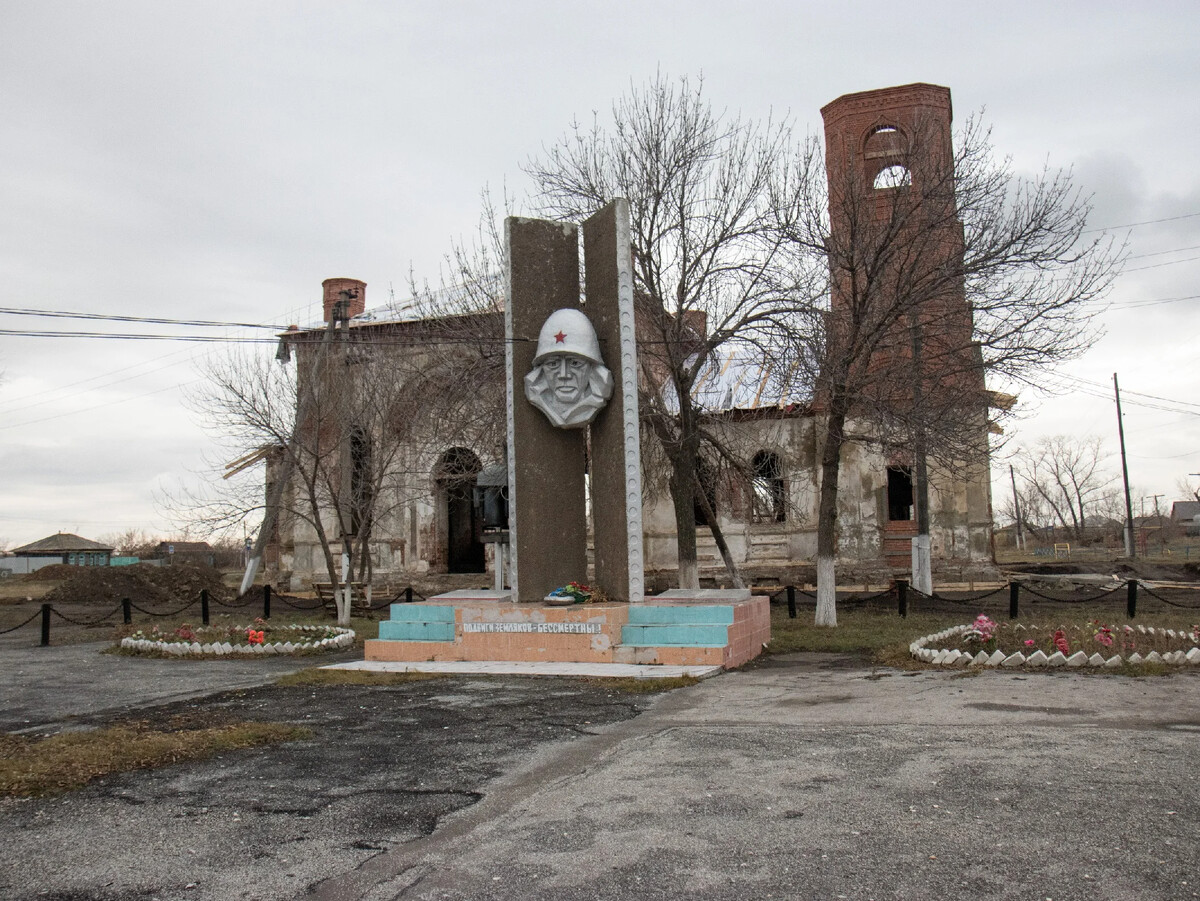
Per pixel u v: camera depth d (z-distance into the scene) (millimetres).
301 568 32656
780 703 9781
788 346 19094
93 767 7434
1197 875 4699
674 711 9547
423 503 31625
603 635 13180
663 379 21672
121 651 16500
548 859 5266
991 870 4852
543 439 14633
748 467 23062
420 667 13281
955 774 6590
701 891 4742
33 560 66438
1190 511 89438
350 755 7902
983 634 12812
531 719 9344
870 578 27719
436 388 24375
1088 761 6812
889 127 27000
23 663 15453
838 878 4832
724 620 13258
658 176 19719
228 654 15508
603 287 14609
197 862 5359
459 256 22531
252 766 7551
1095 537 75438
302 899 4812
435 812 6219
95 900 4836
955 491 26219
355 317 31078
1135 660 11094
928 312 18609
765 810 5969
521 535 14312
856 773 6730
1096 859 4941
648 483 23328
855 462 28359
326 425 26141
